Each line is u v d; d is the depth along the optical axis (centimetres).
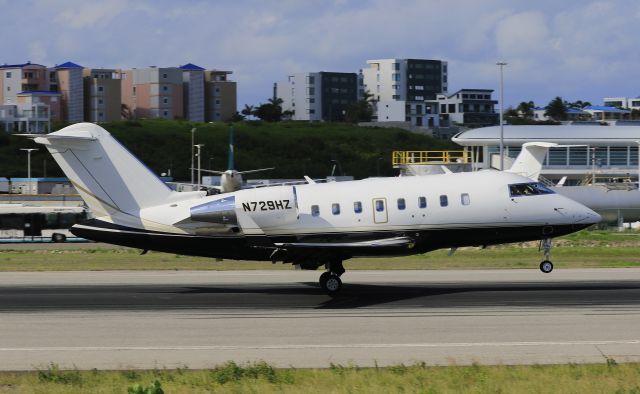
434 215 11619
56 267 15362
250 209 11475
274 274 13900
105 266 15550
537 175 17925
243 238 11506
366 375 6794
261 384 6544
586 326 8869
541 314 9606
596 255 17538
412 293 11431
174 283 12675
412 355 7625
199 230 11469
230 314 9812
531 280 12825
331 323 9181
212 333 8669
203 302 10744
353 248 10994
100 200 11675
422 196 11656
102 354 7725
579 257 17112
